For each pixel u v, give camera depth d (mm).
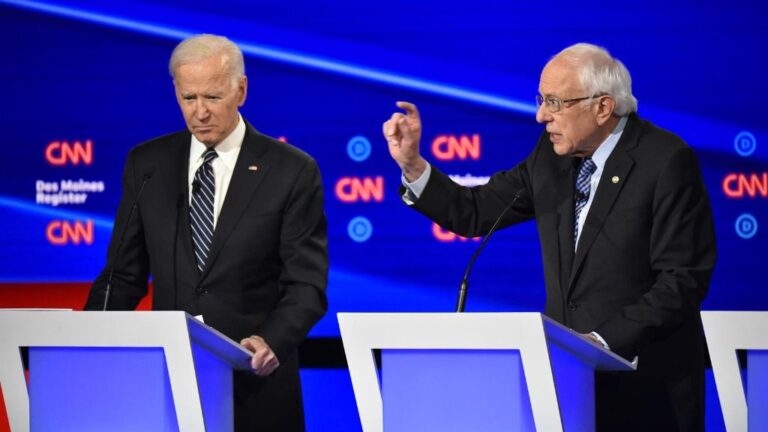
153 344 8734
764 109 16125
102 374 8992
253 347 10070
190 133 11547
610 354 9062
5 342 9109
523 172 11547
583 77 10500
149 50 17047
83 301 16469
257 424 10969
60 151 17094
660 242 10375
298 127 16859
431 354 8852
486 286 16609
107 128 17062
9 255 17047
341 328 9023
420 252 16688
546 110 10711
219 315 10898
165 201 11211
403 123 11148
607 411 10547
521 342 8461
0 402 13828
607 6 16359
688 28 16219
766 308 16172
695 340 10633
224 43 10969
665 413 10438
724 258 16203
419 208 11539
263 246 11055
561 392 8922
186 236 11078
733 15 16156
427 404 8852
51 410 9086
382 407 8969
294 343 10648
